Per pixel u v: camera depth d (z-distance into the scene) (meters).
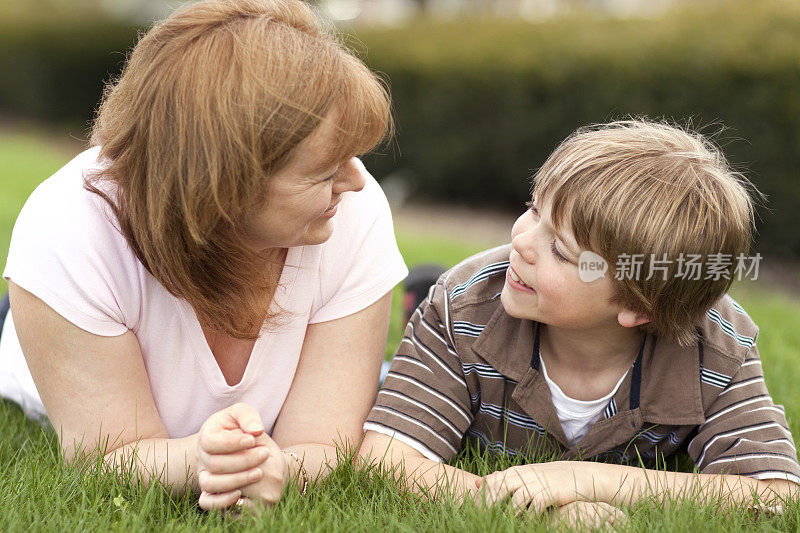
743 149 6.63
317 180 1.52
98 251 1.67
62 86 13.25
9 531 1.57
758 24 6.84
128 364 1.78
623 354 1.89
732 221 1.71
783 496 1.79
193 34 1.49
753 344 1.92
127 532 1.59
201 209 1.46
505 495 1.74
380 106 1.55
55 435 2.01
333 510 1.68
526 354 1.90
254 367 1.86
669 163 1.70
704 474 1.84
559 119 8.04
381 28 10.05
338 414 1.95
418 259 5.01
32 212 1.71
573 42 7.95
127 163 1.53
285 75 1.44
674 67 7.04
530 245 1.75
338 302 1.91
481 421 2.05
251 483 1.69
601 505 1.70
